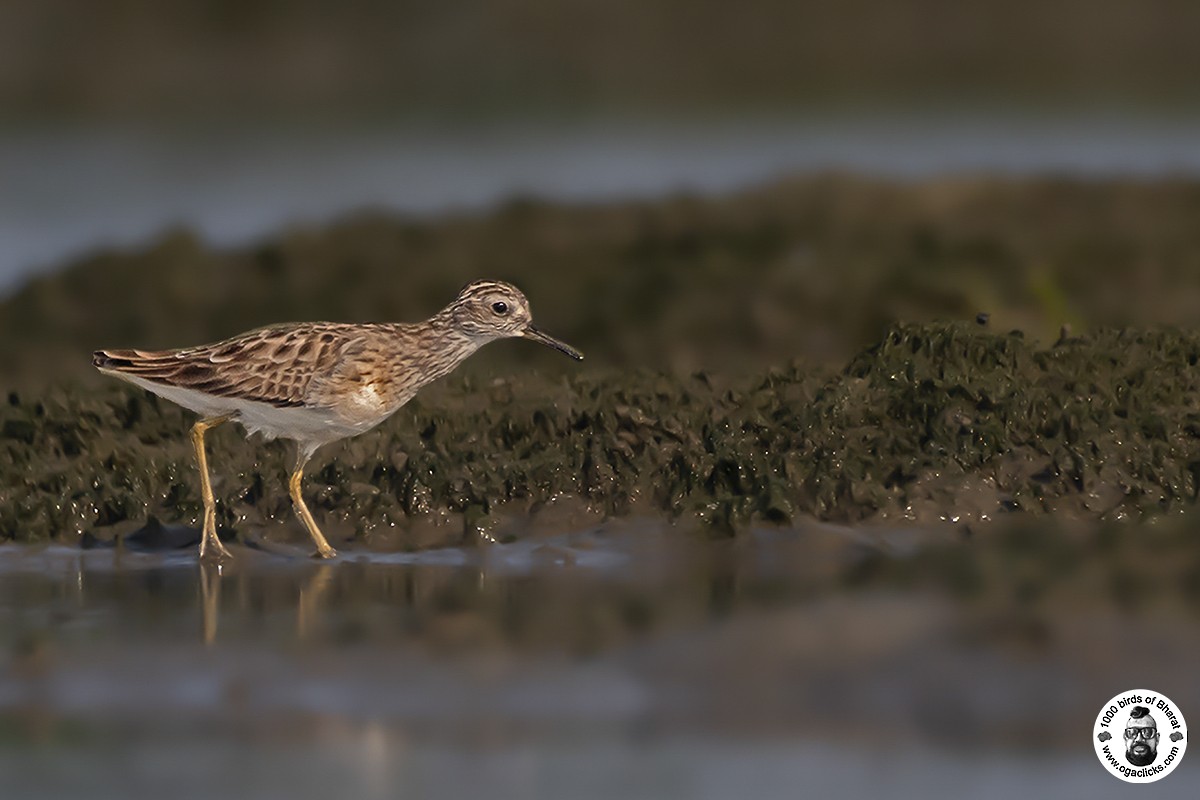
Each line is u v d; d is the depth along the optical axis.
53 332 23.42
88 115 33.59
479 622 12.38
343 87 34.88
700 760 10.33
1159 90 33.12
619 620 12.29
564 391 16.88
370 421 14.92
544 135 31.81
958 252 22.95
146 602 13.14
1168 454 14.80
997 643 11.41
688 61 35.22
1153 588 12.37
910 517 14.24
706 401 16.36
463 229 24.86
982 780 10.09
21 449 16.22
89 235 26.89
